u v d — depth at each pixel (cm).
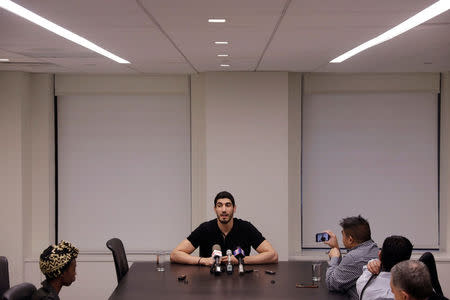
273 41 514
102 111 833
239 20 414
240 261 488
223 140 773
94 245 834
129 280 458
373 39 506
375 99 836
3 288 477
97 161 834
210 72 771
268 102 773
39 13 386
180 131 828
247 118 773
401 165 837
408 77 820
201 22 421
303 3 357
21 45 536
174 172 830
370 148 838
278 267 506
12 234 770
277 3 357
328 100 836
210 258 516
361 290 375
